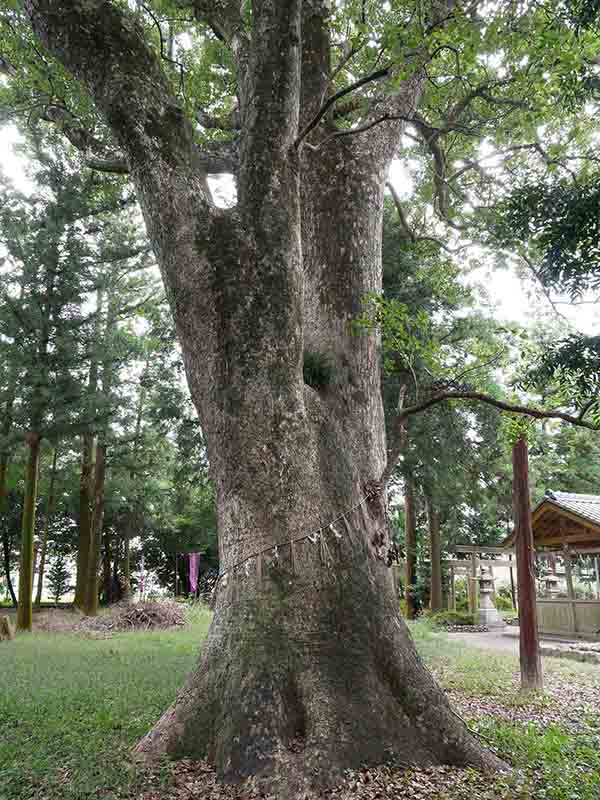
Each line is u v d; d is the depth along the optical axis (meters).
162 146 5.59
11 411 16.55
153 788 4.14
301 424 5.29
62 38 5.64
